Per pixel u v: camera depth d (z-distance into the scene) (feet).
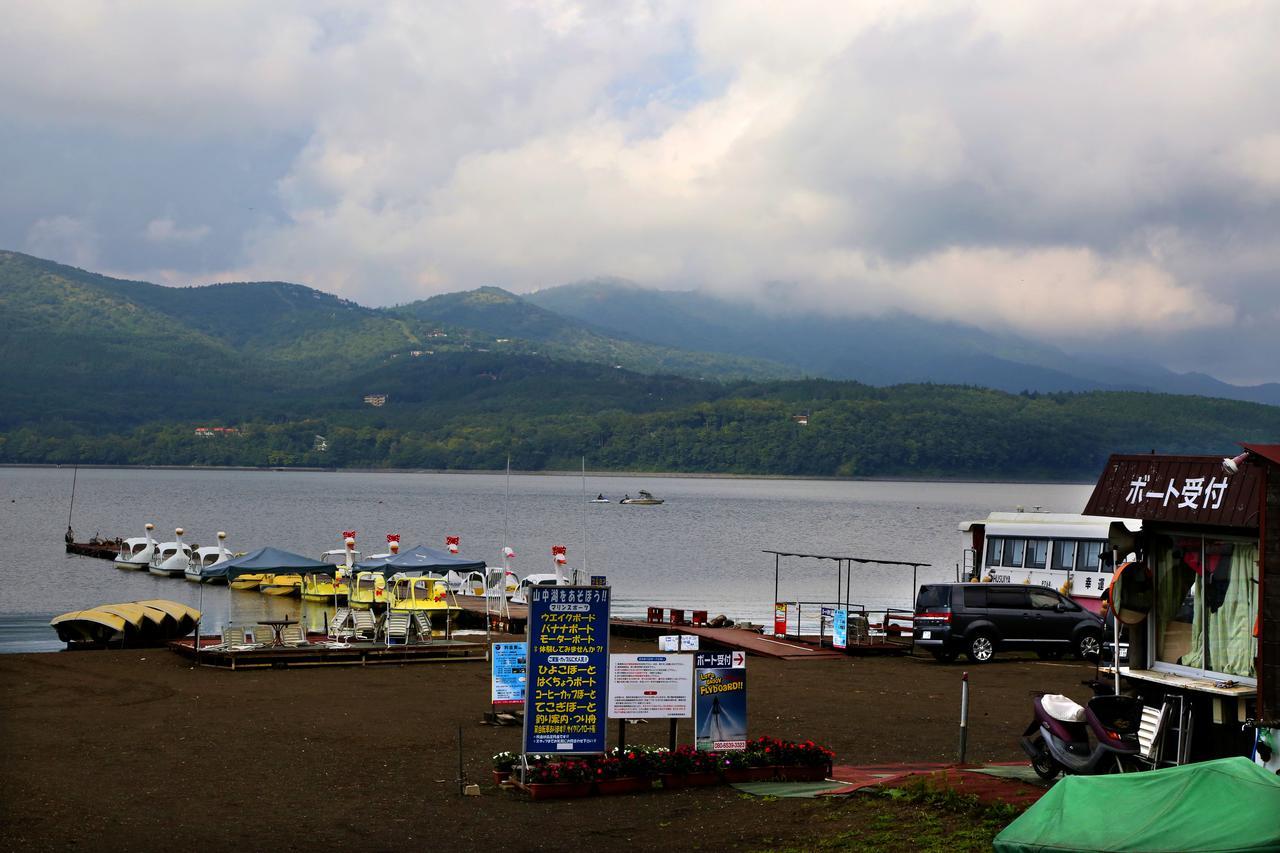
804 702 79.05
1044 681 90.17
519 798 50.55
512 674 63.72
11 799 48.78
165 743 62.13
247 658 95.96
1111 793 31.22
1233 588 45.32
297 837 44.14
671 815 47.34
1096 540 116.26
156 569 226.79
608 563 272.92
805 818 45.70
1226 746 44.39
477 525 413.80
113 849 41.91
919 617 104.88
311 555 278.26
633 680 54.34
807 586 219.61
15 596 187.62
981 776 50.65
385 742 63.52
